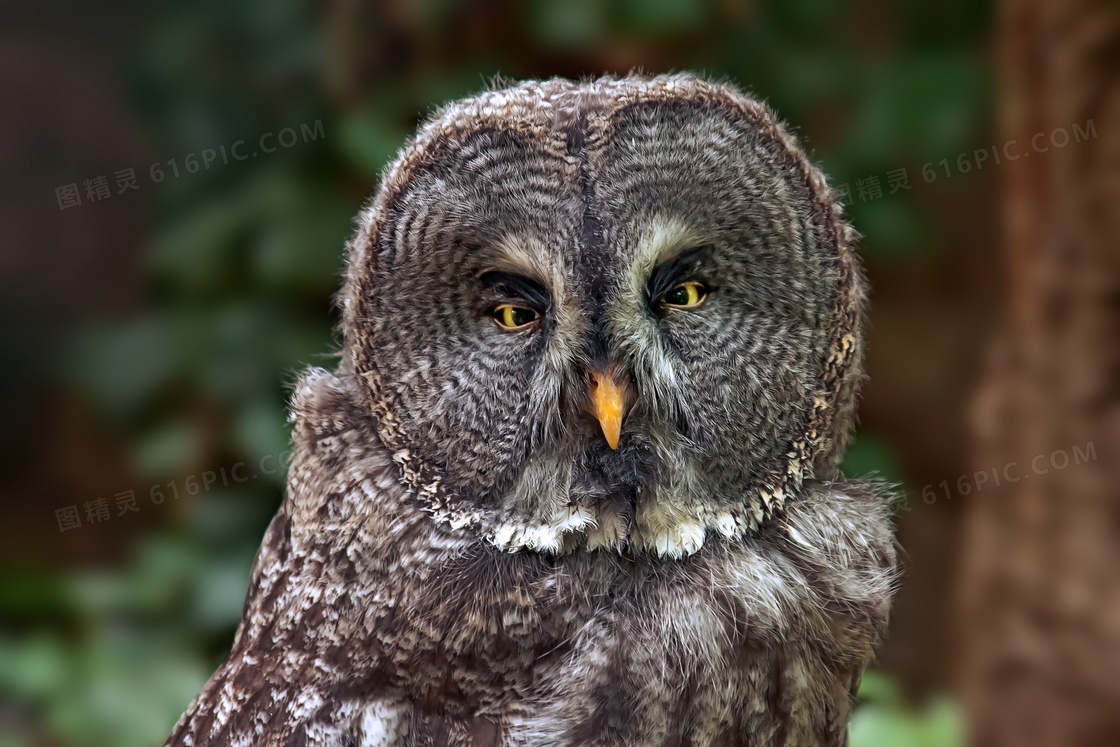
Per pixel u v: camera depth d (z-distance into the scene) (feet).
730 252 12.91
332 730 12.84
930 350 17.71
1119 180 13.46
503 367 12.89
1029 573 13.53
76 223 19.34
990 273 17.51
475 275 12.89
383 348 12.91
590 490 12.88
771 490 12.94
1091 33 13.47
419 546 12.86
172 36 14.44
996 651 13.57
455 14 14.37
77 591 13.94
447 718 12.84
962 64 14.39
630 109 12.87
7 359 19.44
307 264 14.23
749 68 14.42
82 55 19.15
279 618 12.92
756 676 12.85
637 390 12.88
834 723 12.94
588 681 12.80
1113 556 13.47
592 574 12.87
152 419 14.42
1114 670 13.44
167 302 14.37
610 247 12.86
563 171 12.85
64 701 13.73
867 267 17.75
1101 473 13.48
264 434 14.14
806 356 12.93
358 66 14.38
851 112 14.52
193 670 13.84
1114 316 13.48
